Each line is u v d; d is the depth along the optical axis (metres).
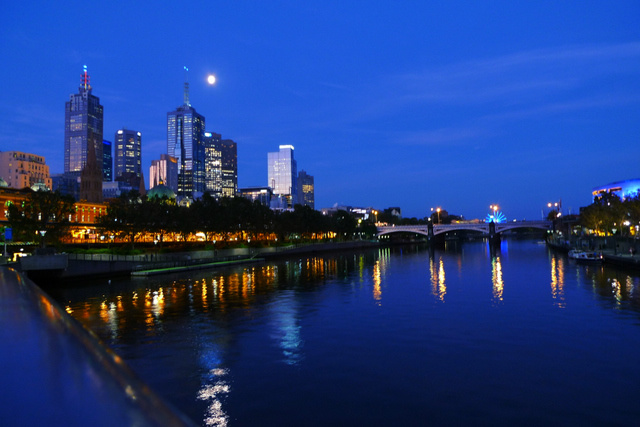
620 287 65.75
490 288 69.06
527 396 25.67
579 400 25.08
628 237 109.38
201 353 34.72
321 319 46.84
